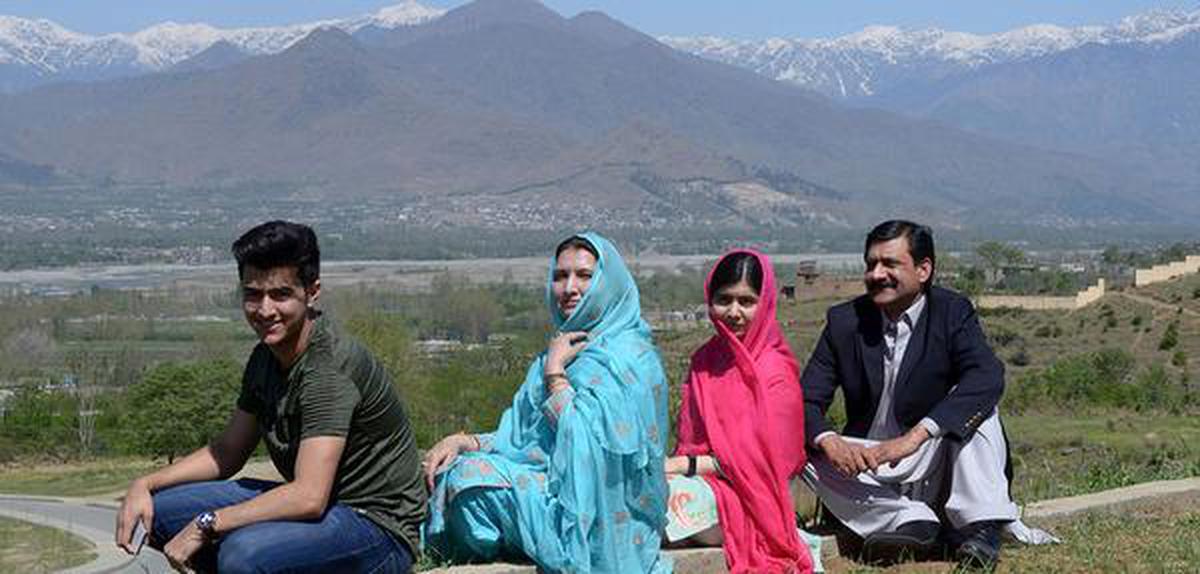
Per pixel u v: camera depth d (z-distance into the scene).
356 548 5.88
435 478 7.35
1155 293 89.25
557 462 6.94
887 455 7.69
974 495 7.84
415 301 150.75
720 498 7.54
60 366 102.94
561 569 6.93
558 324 7.34
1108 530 8.95
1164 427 33.62
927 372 7.95
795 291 91.06
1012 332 81.12
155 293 166.38
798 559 7.48
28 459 61.34
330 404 5.82
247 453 6.28
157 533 6.10
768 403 7.50
